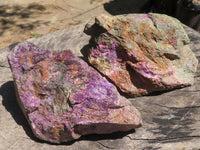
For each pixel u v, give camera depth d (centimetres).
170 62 166
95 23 158
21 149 139
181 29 169
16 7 393
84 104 134
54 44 206
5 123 152
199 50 192
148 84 161
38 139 143
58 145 140
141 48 160
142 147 138
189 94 164
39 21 366
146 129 147
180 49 167
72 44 205
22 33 344
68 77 138
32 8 391
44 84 138
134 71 160
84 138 143
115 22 157
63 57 144
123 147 139
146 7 391
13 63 143
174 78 164
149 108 159
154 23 165
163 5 349
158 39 162
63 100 134
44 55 145
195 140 137
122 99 139
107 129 139
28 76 141
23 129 149
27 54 146
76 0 409
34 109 137
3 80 180
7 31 347
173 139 140
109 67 160
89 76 140
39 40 212
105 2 405
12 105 162
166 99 163
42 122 134
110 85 139
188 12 309
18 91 138
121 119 134
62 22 365
